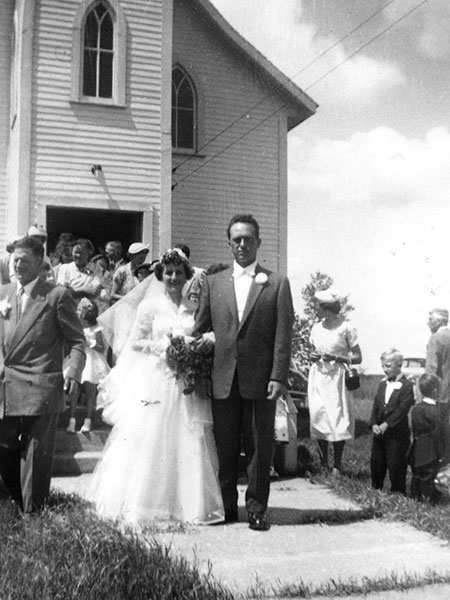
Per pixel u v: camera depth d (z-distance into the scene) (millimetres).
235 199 19547
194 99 19375
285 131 20109
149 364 6590
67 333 6379
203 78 19438
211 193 19359
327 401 8922
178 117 19312
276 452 9156
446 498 7633
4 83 17234
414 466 7789
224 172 19500
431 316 9586
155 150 16047
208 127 19484
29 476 6148
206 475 6387
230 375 6254
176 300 6805
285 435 8828
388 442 8023
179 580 4422
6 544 5133
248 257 6410
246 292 6340
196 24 19438
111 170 15758
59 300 6348
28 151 15312
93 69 15930
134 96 15984
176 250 6758
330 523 6473
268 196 19875
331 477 8445
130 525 5867
